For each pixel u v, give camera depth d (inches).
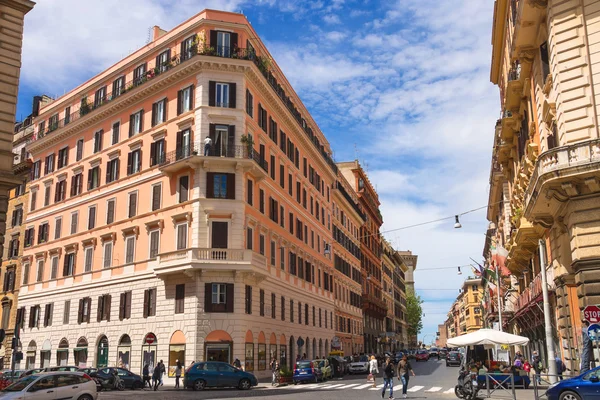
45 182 2164.1
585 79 809.5
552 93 901.2
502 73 1598.2
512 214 1604.3
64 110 2177.7
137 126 1820.9
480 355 1218.0
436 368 2390.5
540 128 1019.3
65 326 1877.5
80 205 1966.0
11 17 964.6
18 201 2322.8
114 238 1787.6
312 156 2417.6
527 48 1032.2
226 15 1724.9
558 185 790.5
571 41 831.1
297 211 2133.4
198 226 1530.5
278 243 1882.4
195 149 1585.9
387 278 4692.4
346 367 2134.6
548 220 922.1
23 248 2192.4
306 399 968.3
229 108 1625.2
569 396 681.0
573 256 796.0
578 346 865.5
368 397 1015.0
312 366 1567.4
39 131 2271.2
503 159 1588.3
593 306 655.8
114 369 1344.7
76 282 1892.2
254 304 1600.6
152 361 1550.2
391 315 4729.3
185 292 1515.7
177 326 1509.6
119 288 1721.2
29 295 2089.1
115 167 1855.3
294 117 2090.3
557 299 953.5
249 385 1302.9
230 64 1641.2
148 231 1675.7
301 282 2126.0
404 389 991.0
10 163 916.0
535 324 1425.9
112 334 1695.4
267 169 1788.9
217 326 1477.6
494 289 2134.6
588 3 828.6
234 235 1549.0
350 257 3139.8
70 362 1809.8
